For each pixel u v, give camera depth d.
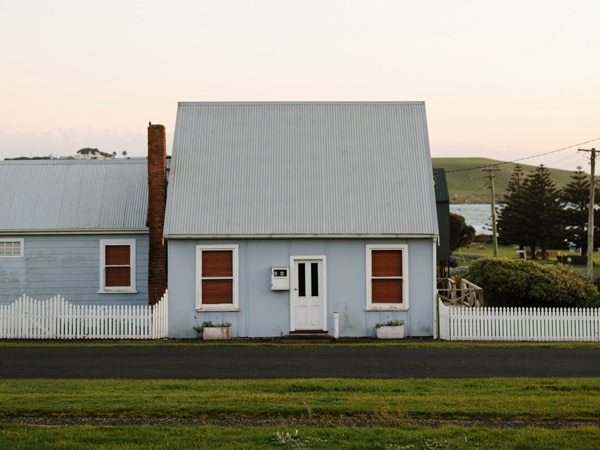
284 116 31.09
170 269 27.80
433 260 27.72
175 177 29.09
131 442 12.11
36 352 23.28
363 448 11.93
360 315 27.66
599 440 12.27
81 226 30.88
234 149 30.06
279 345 24.88
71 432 12.57
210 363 21.11
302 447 11.88
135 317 26.97
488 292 34.12
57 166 33.62
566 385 16.89
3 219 31.25
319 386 16.70
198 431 12.68
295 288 27.81
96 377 18.98
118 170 33.44
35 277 30.86
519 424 13.59
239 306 27.70
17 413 14.03
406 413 14.04
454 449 11.89
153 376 19.11
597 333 26.38
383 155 29.81
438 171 46.72
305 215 28.08
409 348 24.19
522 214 96.81
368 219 27.91
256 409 14.20
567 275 33.69
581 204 97.25
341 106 31.31
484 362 21.27
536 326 26.41
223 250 27.92
